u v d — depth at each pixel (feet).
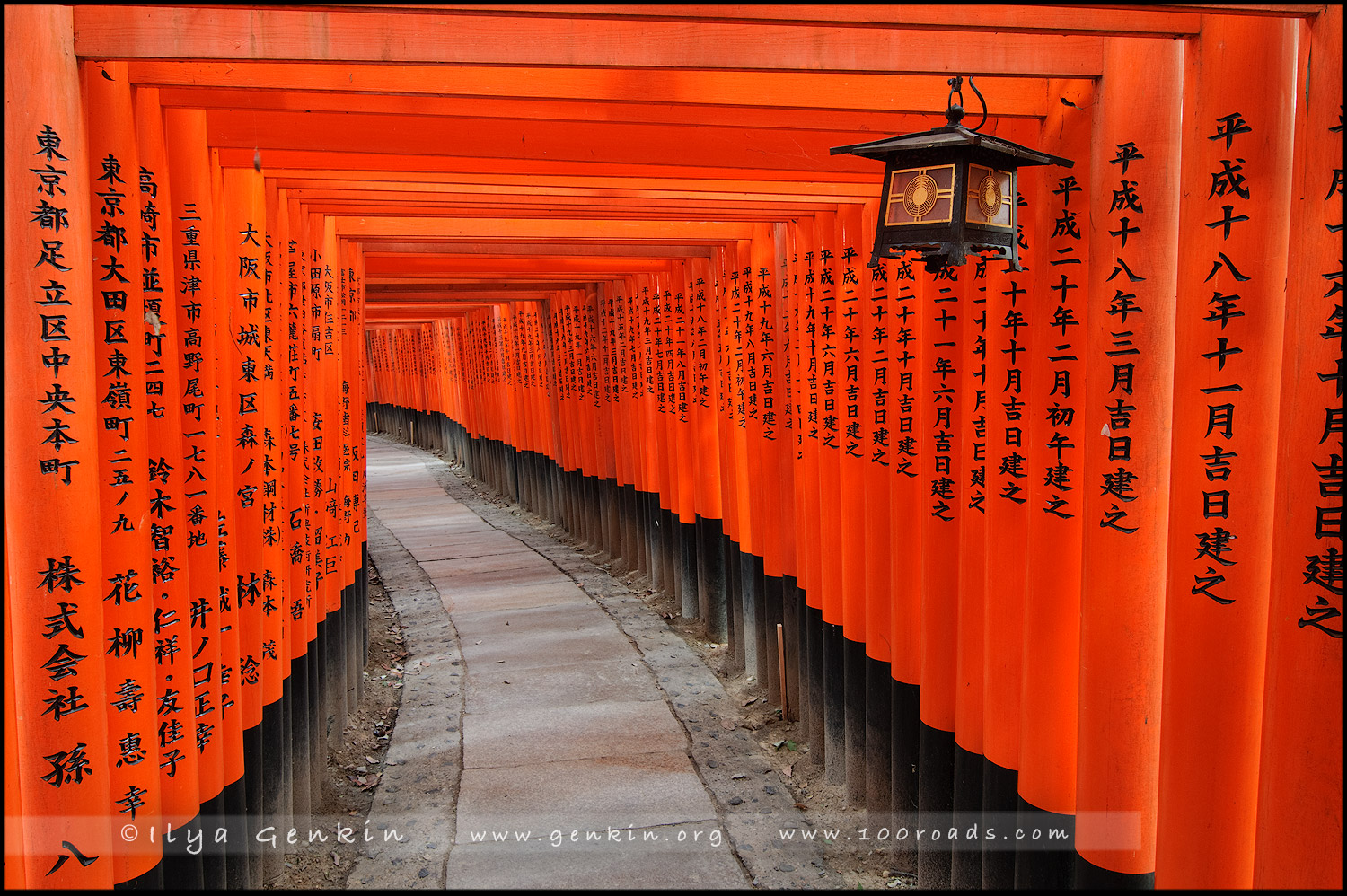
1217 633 7.93
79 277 8.12
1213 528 7.88
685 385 28.55
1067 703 10.34
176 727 10.64
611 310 35.42
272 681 14.96
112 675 9.26
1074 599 10.21
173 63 9.14
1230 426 7.75
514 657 25.84
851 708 16.87
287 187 15.87
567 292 40.09
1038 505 10.30
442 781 18.30
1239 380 7.68
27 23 7.77
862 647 16.62
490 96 9.55
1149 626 9.07
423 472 66.74
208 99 10.33
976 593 12.19
